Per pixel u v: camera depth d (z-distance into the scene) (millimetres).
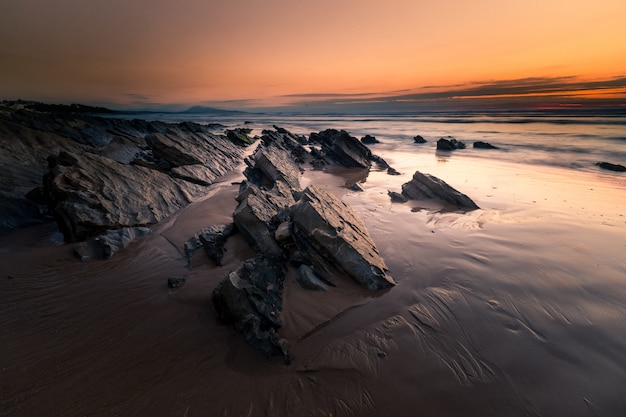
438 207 15805
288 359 6320
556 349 6559
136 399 5543
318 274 9094
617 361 6215
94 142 31500
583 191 17906
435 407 5457
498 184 20062
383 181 22688
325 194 12484
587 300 7973
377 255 10133
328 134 41688
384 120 109125
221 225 12188
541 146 37250
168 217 14719
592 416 5234
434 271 9648
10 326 7332
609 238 11289
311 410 5418
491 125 70750
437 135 54562
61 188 12453
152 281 9242
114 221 12438
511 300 8086
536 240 11320
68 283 9125
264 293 7773
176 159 23250
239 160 32281
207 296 8359
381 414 5367
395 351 6617
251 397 5609
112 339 6965
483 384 5844
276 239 10344
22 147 19641
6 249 11109
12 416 5195
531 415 5277
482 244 11211
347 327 7320
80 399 5527
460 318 7547
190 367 6211
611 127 54812
